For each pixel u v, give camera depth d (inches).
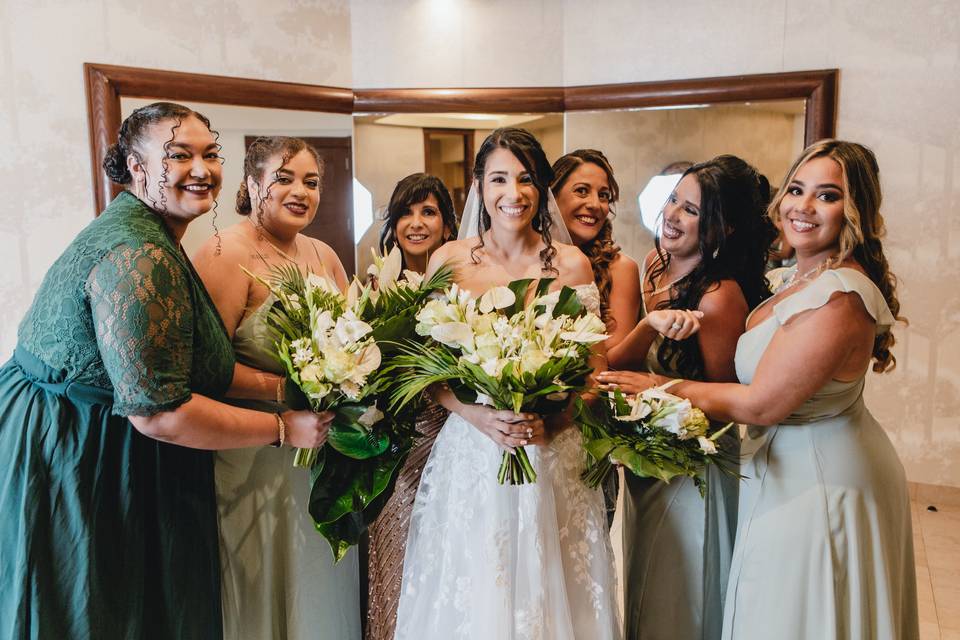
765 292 87.0
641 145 153.0
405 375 70.8
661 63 152.8
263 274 85.2
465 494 75.3
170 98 129.3
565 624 73.8
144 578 70.7
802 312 69.8
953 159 139.9
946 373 146.6
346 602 90.8
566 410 74.8
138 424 64.8
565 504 76.4
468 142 159.8
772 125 145.6
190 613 73.5
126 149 69.7
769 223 85.9
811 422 72.5
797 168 72.3
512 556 73.3
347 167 153.6
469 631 73.0
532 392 66.5
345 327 68.3
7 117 117.7
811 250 72.7
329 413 71.6
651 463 70.1
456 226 124.0
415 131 157.3
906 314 147.4
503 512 73.5
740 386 74.7
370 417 70.7
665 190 152.0
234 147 137.2
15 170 119.3
